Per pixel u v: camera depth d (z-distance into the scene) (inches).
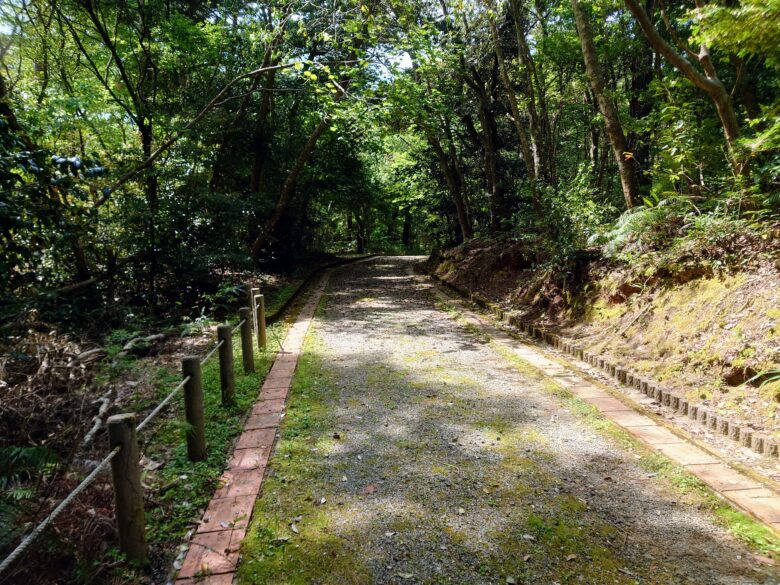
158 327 297.4
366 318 341.4
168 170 344.2
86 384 178.1
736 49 194.1
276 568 94.7
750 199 197.2
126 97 397.1
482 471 130.1
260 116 487.5
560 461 134.3
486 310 355.3
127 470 93.8
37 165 201.0
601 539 102.0
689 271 204.4
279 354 245.6
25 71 402.0
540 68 488.4
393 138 840.3
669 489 118.4
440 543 101.7
